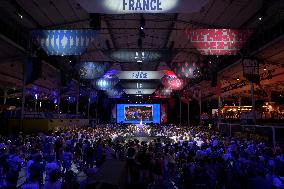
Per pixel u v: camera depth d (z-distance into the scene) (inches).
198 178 340.8
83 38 598.2
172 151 528.7
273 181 290.2
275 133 752.3
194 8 359.3
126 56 938.1
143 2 366.9
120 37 1146.0
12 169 353.4
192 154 413.4
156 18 928.3
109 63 981.8
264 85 1451.8
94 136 1005.8
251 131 895.7
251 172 266.2
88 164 553.3
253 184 259.9
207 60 1095.0
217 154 466.9
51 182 276.7
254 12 757.9
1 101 1887.3
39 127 1040.8
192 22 907.4
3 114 1058.1
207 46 615.5
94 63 990.4
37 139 674.2
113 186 211.6
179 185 455.5
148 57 932.0
